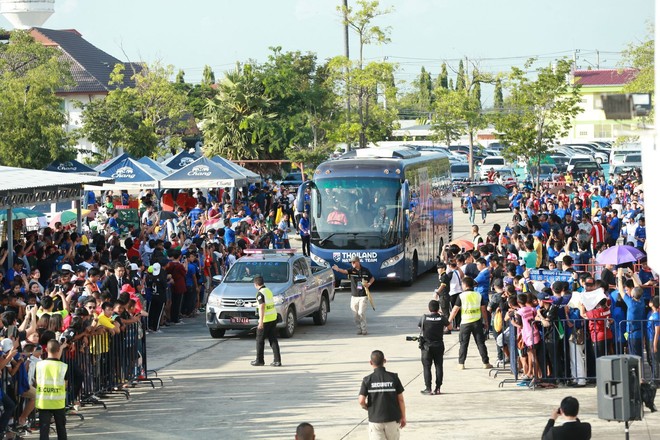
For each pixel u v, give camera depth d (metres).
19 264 30.11
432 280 45.78
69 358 21.66
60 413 18.50
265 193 65.62
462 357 26.59
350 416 21.53
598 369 14.84
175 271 34.78
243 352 29.50
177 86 115.44
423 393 23.59
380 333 32.38
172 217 49.66
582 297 24.34
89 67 116.12
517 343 24.39
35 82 69.94
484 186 80.19
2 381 18.84
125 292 25.80
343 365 27.25
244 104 88.62
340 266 41.41
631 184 71.50
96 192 69.75
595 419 20.91
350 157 44.31
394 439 16.98
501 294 26.47
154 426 20.95
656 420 20.91
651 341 24.09
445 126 111.44
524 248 35.78
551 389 23.91
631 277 27.88
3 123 67.94
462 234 63.16
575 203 53.41
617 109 13.23
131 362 24.66
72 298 25.78
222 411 22.20
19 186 30.94
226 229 44.81
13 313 20.38
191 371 26.86
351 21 82.25
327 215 41.66
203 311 38.12
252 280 32.06
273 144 87.38
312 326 34.16
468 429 20.20
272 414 21.84
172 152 99.69
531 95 78.75
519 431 19.95
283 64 89.75
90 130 90.88
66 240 35.00
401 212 41.50
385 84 83.75
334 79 84.94
